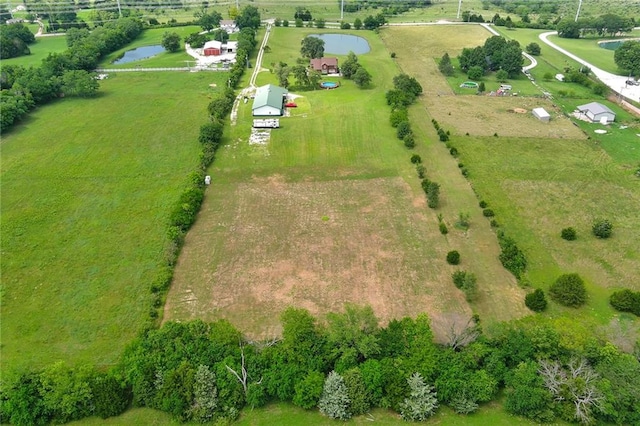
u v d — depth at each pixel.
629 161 79.38
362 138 88.12
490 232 62.44
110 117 96.81
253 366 41.16
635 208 66.94
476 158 80.88
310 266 56.31
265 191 71.50
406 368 40.75
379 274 55.12
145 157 80.88
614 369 39.84
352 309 45.66
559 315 49.66
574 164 78.69
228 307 50.59
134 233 61.81
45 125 92.62
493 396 41.25
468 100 107.81
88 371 40.88
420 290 52.88
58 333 47.53
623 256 57.81
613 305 50.47
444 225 62.81
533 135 89.50
